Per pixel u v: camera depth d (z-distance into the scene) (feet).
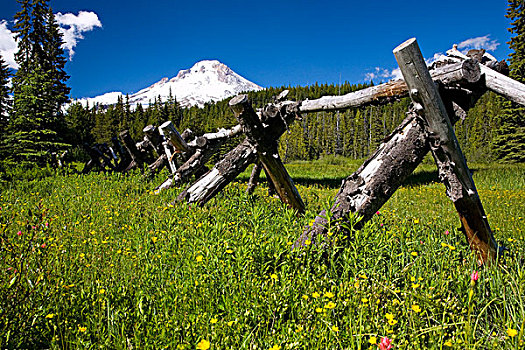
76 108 179.63
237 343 6.81
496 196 35.63
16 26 112.27
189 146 30.35
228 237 12.22
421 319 7.59
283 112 18.25
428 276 9.31
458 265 10.83
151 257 10.85
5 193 26.71
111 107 317.63
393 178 11.79
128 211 18.72
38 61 114.11
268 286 8.65
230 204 20.36
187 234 13.03
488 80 10.76
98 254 11.32
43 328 7.32
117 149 49.39
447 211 24.98
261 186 34.78
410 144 11.58
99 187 28.30
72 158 73.15
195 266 9.33
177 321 7.27
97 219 16.61
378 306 8.29
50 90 69.77
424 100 10.55
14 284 7.43
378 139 334.44
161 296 8.45
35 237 10.50
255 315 7.68
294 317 7.98
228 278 8.84
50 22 127.65
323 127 391.04
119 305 8.16
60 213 18.34
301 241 11.72
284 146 328.49
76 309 7.89
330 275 9.84
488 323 7.83
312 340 6.66
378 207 12.05
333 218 11.64
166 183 28.35
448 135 10.84
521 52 107.86
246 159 21.67
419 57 10.12
